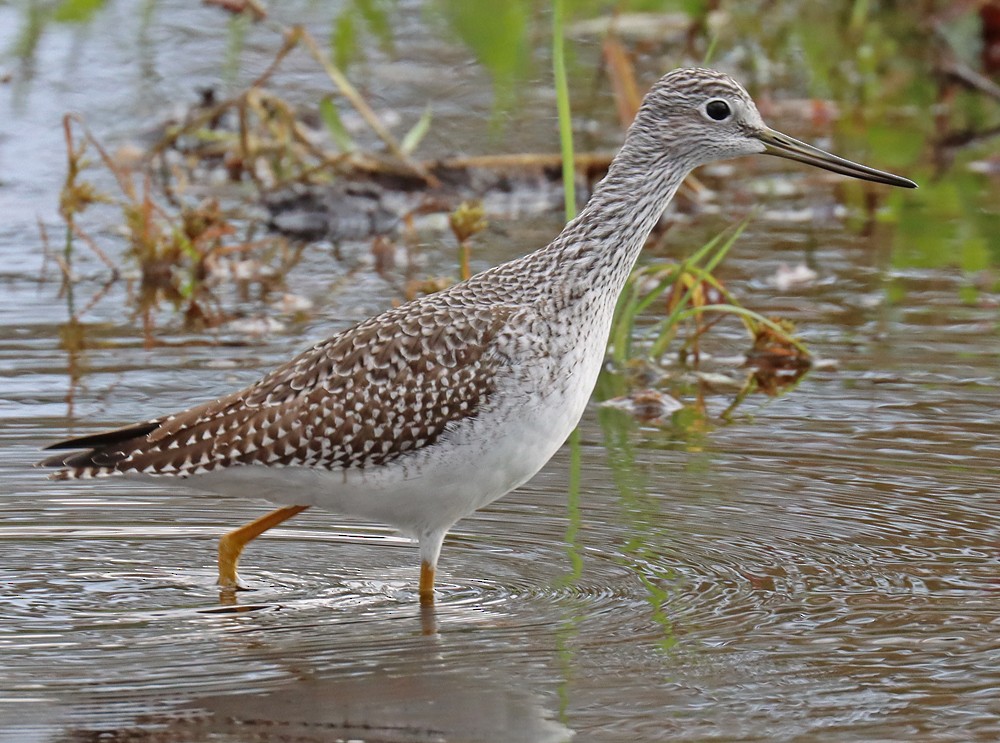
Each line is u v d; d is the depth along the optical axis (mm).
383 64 30172
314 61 29922
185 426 11984
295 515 13406
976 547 12562
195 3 32844
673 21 30531
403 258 21625
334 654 10750
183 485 12234
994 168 26391
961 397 16281
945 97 29234
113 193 24422
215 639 11055
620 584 12023
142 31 30250
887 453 14719
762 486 13969
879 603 11523
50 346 17875
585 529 13164
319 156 24609
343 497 12102
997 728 9531
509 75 22406
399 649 10828
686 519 13281
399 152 24469
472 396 11805
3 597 11906
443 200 24422
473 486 12008
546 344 12023
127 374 16812
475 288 12391
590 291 12406
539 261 12453
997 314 19062
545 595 11867
